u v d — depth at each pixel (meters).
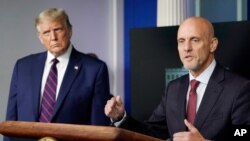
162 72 2.95
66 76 2.12
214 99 1.74
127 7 3.96
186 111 1.82
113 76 3.98
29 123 0.81
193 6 3.17
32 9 3.67
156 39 2.97
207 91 1.77
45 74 2.16
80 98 2.10
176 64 2.90
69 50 2.19
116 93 3.95
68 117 2.07
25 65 2.21
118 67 3.97
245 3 3.11
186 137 1.31
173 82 1.96
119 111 1.50
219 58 2.72
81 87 2.12
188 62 1.76
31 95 2.12
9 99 2.21
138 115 3.03
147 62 3.00
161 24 3.13
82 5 3.92
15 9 3.61
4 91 3.54
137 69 3.03
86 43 3.93
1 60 3.53
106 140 0.75
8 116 2.19
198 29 1.74
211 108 1.74
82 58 2.21
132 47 3.04
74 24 3.88
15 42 3.59
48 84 2.12
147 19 3.84
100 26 3.98
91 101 2.13
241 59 2.68
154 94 2.98
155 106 2.98
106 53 3.99
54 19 2.06
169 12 3.09
